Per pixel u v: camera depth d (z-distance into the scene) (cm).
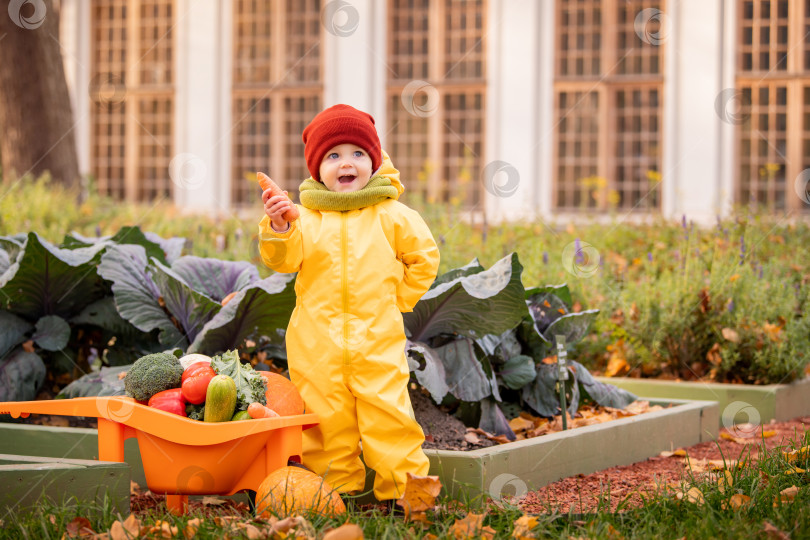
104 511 207
